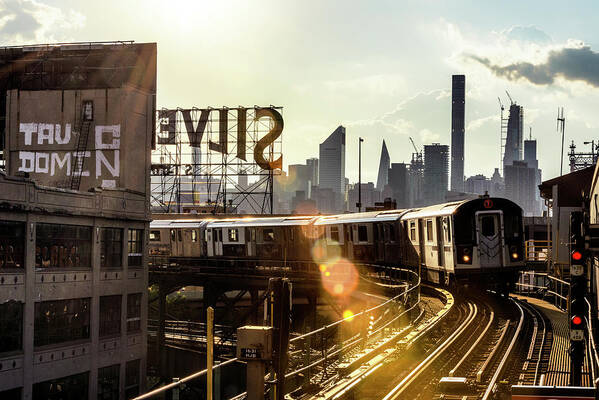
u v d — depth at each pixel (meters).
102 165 47.41
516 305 32.88
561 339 24.91
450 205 36.28
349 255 50.16
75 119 48.00
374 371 19.67
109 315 42.25
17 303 34.38
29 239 34.97
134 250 45.19
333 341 31.48
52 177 48.31
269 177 78.19
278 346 13.35
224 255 60.84
